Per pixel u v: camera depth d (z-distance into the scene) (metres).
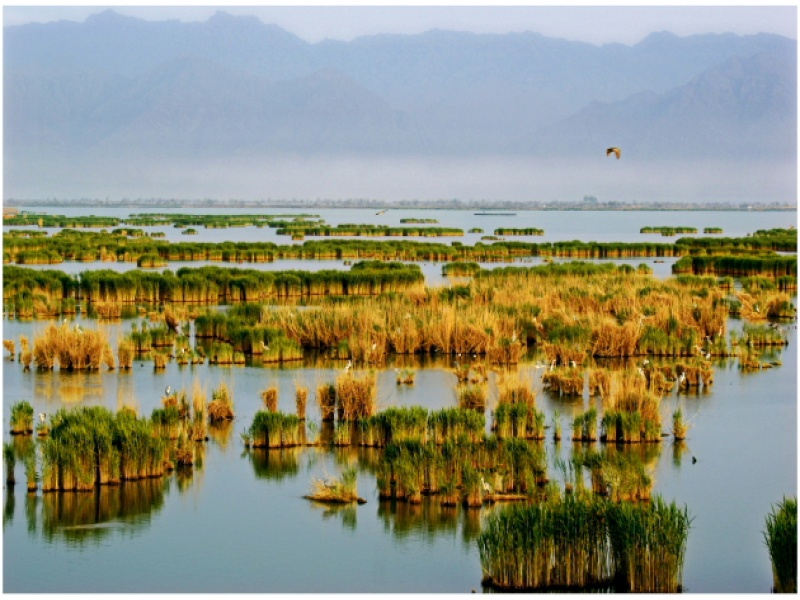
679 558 48.00
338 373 92.56
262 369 97.44
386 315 111.75
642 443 72.06
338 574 49.78
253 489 62.31
